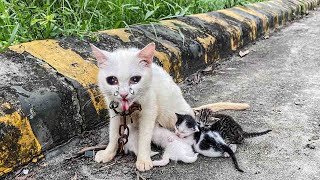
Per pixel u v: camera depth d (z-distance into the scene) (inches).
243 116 36.8
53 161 28.6
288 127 34.4
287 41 70.8
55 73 32.1
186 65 47.0
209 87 45.3
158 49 43.9
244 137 31.6
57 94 30.1
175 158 28.6
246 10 76.0
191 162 28.6
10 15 43.1
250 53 61.3
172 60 43.9
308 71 51.7
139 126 29.6
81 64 35.0
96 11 48.4
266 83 46.7
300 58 58.5
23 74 30.8
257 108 38.8
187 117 30.0
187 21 56.4
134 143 29.7
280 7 94.0
